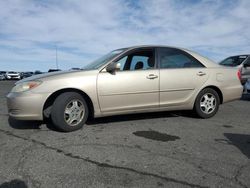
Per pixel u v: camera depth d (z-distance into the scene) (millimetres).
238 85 6727
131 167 3609
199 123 5988
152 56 5938
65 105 5141
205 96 6348
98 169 3549
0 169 3562
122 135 5023
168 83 5887
